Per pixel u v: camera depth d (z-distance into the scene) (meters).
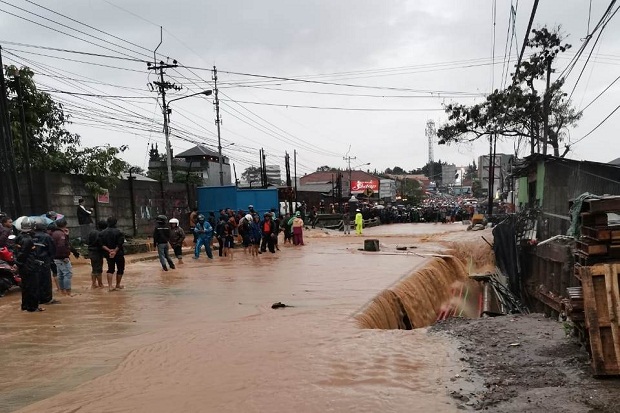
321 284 12.16
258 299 10.41
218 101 37.84
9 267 11.39
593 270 5.08
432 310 13.59
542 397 4.43
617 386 4.58
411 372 5.39
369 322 8.76
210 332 7.64
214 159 49.59
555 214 16.69
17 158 18.11
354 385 5.06
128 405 4.79
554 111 26.09
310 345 6.67
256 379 5.38
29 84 18.41
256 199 30.61
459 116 29.66
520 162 19.42
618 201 5.56
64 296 11.15
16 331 8.00
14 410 4.77
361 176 88.88
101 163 19.84
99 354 6.66
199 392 5.07
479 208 56.66
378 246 21.30
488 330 6.98
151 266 16.91
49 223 12.33
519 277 17.61
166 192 26.38
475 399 4.54
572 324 6.14
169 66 30.98
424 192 114.19
